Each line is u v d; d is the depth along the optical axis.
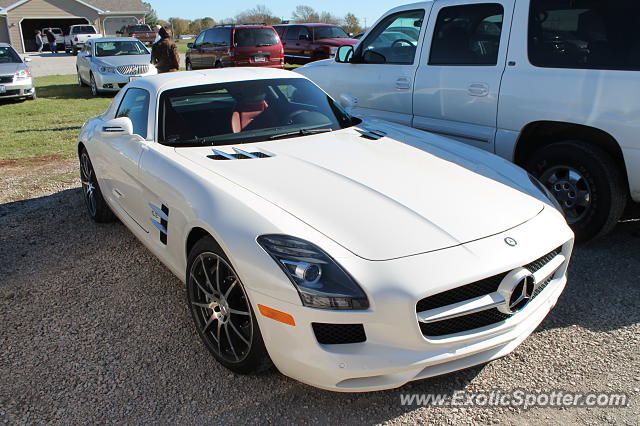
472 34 4.70
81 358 2.91
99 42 15.69
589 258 3.95
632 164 3.71
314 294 2.21
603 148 4.09
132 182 3.67
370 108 5.77
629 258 3.93
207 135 3.62
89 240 4.58
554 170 4.17
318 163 3.16
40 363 2.87
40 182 6.45
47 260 4.19
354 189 2.79
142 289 3.67
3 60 14.24
